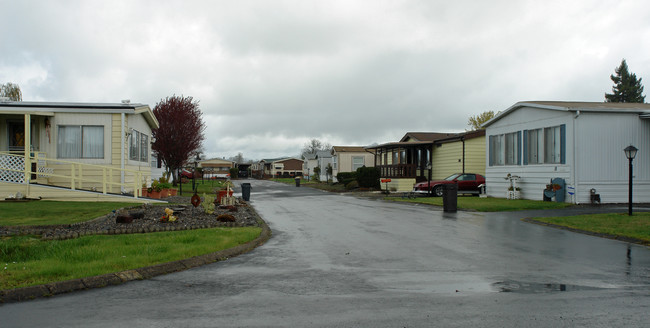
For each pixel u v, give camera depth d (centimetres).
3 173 1725
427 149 3284
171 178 3731
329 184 4712
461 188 2562
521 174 2188
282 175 9419
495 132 2419
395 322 477
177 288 623
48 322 480
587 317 490
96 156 1933
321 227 1282
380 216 1576
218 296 582
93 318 494
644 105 2083
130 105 2039
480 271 717
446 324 470
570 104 2036
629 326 462
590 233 1112
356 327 462
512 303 543
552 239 1038
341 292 598
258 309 525
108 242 907
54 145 1905
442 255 852
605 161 1856
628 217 1322
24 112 1789
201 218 1345
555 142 1956
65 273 659
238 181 6775
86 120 1927
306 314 505
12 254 794
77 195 1758
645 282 645
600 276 681
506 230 1191
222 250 867
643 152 1888
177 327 465
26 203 1611
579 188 1831
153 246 856
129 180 2044
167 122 3459
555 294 582
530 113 2119
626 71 6606
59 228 1113
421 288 615
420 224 1332
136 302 555
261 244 995
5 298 559
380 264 775
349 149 5116
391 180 3244
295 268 749
